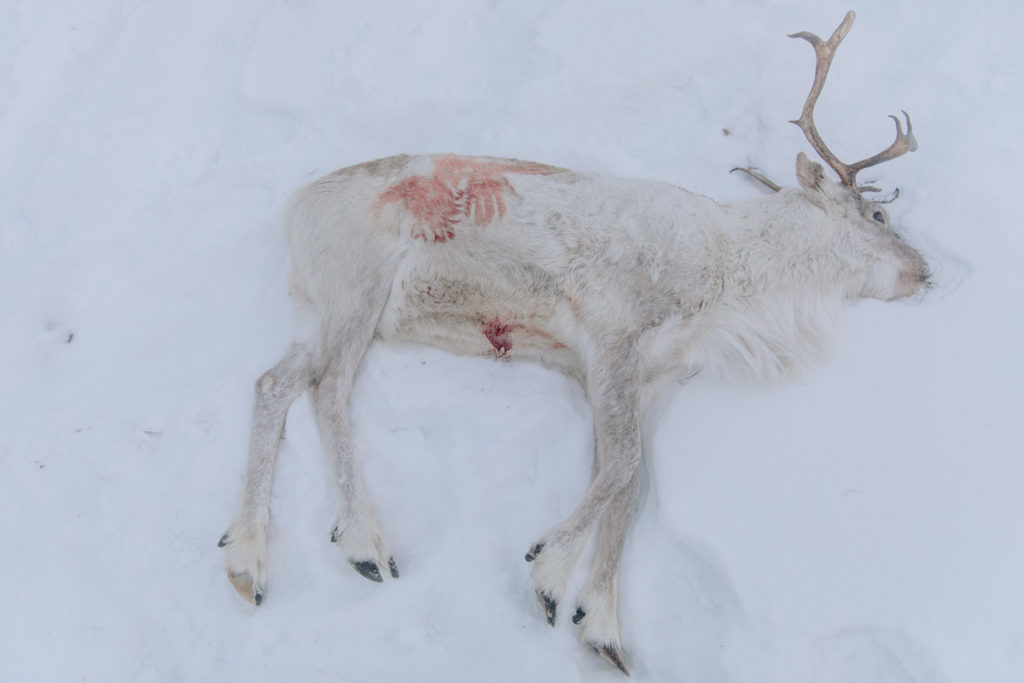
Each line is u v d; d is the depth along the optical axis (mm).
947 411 3115
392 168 3182
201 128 3736
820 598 2920
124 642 2955
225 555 2977
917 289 3314
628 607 2979
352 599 2965
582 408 3203
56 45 3906
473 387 3213
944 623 2877
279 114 3742
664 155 3660
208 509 3086
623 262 3074
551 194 3119
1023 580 2920
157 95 3764
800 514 3016
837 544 2979
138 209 3578
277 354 3281
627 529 3033
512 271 3098
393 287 3141
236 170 3611
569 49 3766
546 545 2916
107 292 3449
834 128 3664
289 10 3928
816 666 2881
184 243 3525
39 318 3453
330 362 3104
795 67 3746
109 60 3877
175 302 3445
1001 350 3205
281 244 3504
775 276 3189
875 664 2891
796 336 3199
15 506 3109
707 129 3680
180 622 2967
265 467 3027
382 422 3160
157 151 3676
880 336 3227
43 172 3650
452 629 2939
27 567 3037
